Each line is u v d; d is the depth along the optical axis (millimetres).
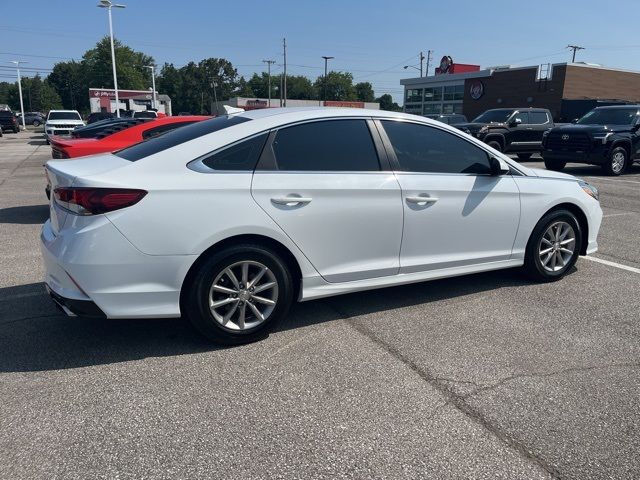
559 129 14781
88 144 7656
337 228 3912
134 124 8625
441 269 4477
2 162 18266
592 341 3893
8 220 8047
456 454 2609
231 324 3709
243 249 3604
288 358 3586
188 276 3533
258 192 3611
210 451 2615
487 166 4684
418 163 4305
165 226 3373
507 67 38594
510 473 2479
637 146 14430
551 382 3301
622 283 5230
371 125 4152
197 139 3635
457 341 3873
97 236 3260
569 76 34406
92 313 3361
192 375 3344
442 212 4352
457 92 43938
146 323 4137
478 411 2980
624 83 37375
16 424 2814
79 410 2949
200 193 3457
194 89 134625
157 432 2762
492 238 4715
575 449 2662
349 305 4562
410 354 3662
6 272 5371
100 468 2486
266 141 3754
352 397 3111
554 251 5176
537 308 4531
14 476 2424
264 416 2914
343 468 2502
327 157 3930
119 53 98812
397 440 2715
